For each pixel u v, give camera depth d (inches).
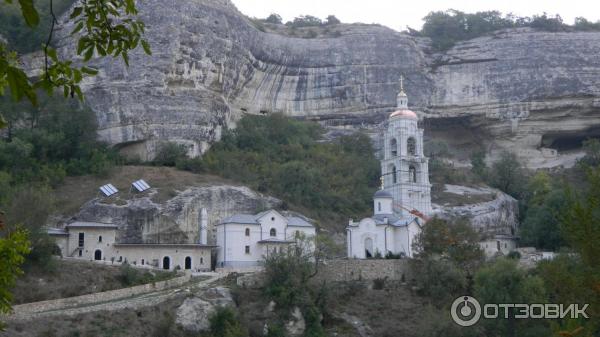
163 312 3437.5
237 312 3508.9
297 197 5295.3
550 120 7042.3
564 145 7362.2
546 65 7081.7
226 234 4343.0
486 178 6358.3
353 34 7308.1
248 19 7130.9
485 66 7175.2
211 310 3511.3
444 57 7313.0
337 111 7012.8
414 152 5088.6
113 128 5570.9
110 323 3255.4
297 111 7007.9
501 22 7829.7
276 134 6363.2
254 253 4365.2
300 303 3585.1
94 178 4960.6
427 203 4995.1
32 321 3134.8
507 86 7066.9
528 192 6166.3
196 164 5359.3
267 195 5142.7
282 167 5516.7
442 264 3944.4
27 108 5462.6
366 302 3777.1
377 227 4424.2
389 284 3969.0
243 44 6432.1
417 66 7190.0
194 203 4692.4
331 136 6707.7
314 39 7180.1
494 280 3449.8
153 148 5590.6
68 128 5364.2
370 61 7116.1
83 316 3260.3
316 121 7003.0
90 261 3836.1
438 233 4151.1
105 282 3681.1
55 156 5231.3
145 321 3334.2
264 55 6737.2
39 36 5920.3
